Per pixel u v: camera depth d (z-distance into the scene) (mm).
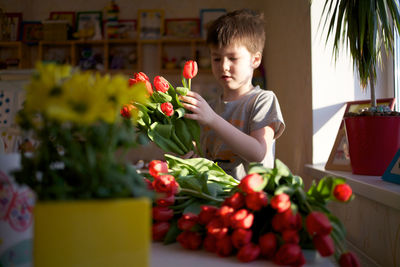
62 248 358
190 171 747
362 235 1126
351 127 1133
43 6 3635
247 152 1072
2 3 3623
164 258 511
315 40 1729
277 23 2648
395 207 821
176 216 637
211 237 532
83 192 372
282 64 2479
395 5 1115
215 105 1504
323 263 491
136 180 405
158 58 3498
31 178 390
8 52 3607
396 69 1547
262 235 524
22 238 455
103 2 3633
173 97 930
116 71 3510
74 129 382
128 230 368
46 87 341
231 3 3555
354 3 1173
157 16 3562
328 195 521
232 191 621
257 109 1304
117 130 389
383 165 1094
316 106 1729
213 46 1335
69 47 3619
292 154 2186
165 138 903
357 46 1182
